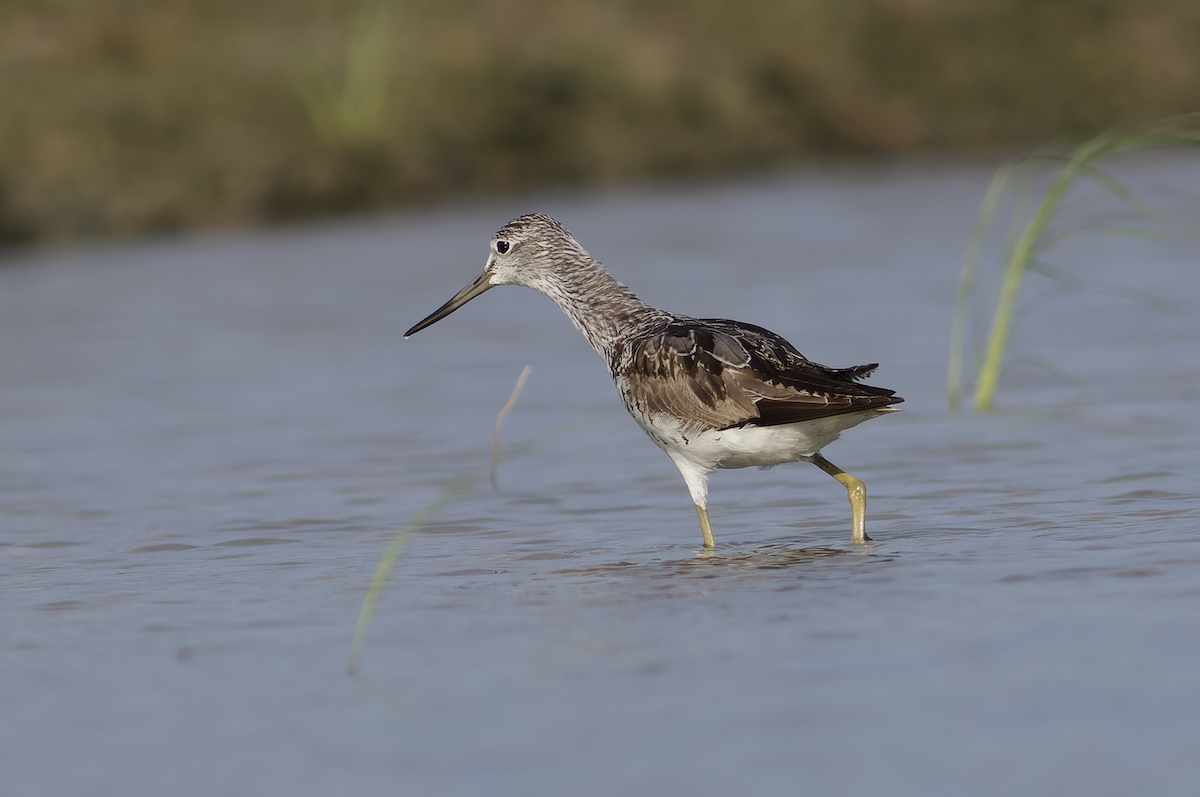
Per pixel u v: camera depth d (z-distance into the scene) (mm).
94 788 6832
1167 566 9438
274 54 39281
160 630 9258
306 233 32375
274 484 13820
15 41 39625
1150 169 38406
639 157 40156
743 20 47312
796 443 10906
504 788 6602
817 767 6660
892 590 9297
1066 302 21969
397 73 39688
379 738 7250
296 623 9305
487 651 8508
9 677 8414
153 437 16094
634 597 9570
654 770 6711
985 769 6555
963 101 46438
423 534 11828
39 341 22047
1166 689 7301
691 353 11219
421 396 17641
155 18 42062
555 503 12828
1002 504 11758
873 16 48062
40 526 12555
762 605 9148
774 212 33312
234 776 6887
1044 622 8414
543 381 18203
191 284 26656
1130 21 50094
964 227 29984
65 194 32969
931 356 18484
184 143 35438
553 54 41969
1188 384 16281
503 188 37906
